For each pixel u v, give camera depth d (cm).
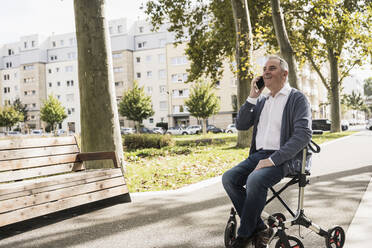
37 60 7350
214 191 569
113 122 756
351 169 777
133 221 410
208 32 2005
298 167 278
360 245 314
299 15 1945
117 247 327
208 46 1948
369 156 1039
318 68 2806
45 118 5884
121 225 395
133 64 6650
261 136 303
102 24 751
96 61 742
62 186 415
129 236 357
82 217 433
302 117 275
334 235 305
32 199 380
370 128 3844
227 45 1944
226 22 1828
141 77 6575
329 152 1206
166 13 1847
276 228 288
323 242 328
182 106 6119
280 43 1691
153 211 452
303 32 2041
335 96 2897
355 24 1659
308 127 271
